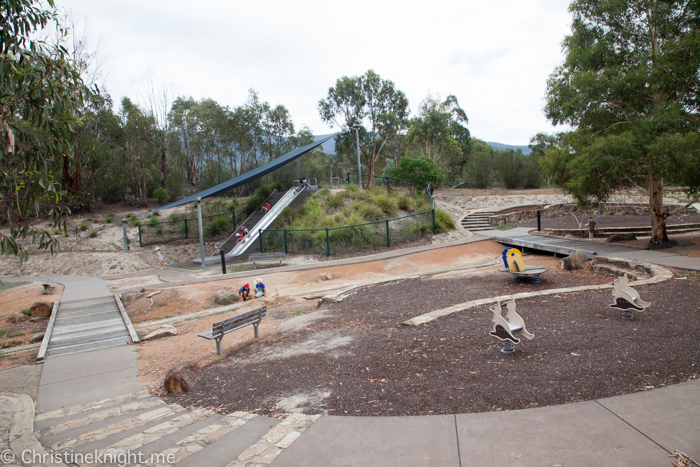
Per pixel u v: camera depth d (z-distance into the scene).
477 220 24.77
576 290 8.61
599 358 4.77
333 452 3.22
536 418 3.48
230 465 3.15
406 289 11.20
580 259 12.50
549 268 13.05
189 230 29.14
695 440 2.96
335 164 55.03
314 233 20.67
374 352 5.71
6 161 4.88
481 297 9.45
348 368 5.19
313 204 25.00
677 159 11.38
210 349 7.72
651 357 4.69
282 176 38.84
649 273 10.27
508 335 5.08
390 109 32.66
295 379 5.02
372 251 19.91
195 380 5.54
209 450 3.44
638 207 25.31
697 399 3.61
